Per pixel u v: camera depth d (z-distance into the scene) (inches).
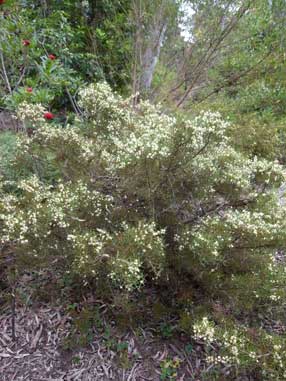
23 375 69.6
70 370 71.3
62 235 72.2
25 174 96.8
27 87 124.4
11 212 71.3
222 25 193.5
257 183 85.0
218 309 73.1
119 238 66.2
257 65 208.2
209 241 65.2
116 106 87.2
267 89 215.5
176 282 80.5
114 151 82.6
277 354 62.4
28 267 77.4
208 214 79.8
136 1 193.2
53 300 83.9
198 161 74.4
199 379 70.7
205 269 72.2
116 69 209.2
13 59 131.6
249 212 74.0
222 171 79.7
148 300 82.7
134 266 60.9
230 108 192.2
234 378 70.7
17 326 78.5
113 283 76.5
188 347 76.2
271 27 213.2
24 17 146.3
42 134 84.1
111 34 204.4
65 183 83.7
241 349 63.0
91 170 82.8
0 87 132.1
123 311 78.2
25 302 83.2
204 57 194.1
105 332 77.3
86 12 195.6
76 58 177.3
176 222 76.2
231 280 72.1
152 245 64.5
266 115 196.4
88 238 65.4
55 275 87.3
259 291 70.8
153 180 70.9
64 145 82.7
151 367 72.4
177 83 203.0
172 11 194.7
